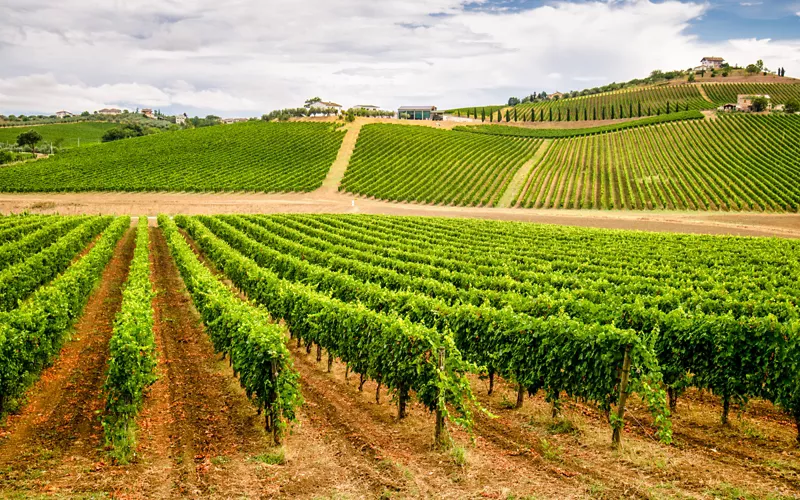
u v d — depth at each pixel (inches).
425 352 483.5
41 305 622.8
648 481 386.6
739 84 7219.5
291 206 3043.8
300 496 375.9
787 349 455.5
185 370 652.1
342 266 1084.5
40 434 467.2
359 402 572.1
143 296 724.0
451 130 5128.0
